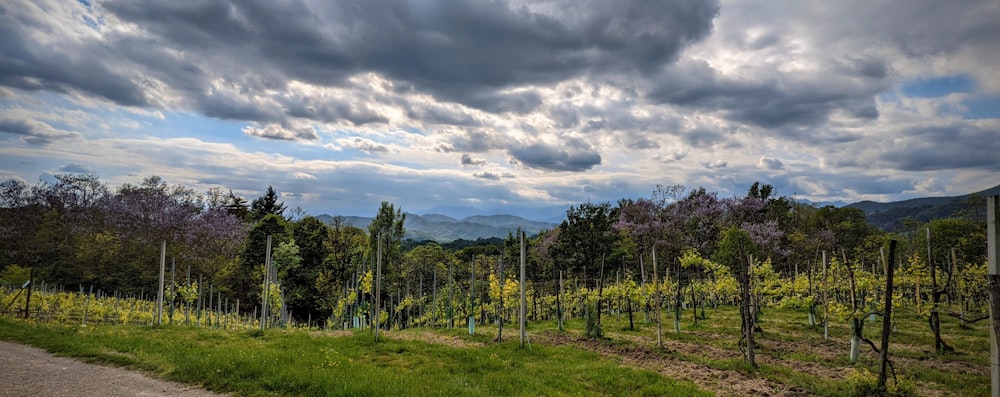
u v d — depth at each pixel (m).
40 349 16.09
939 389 12.95
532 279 44.25
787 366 15.89
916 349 18.22
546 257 48.09
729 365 15.63
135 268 52.09
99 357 14.68
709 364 16.09
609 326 27.41
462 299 38.34
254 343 18.08
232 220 63.59
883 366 12.05
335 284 47.88
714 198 53.41
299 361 13.46
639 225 50.66
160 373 12.95
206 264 52.62
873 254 42.22
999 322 8.16
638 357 17.69
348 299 30.73
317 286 47.53
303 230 53.28
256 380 11.89
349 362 14.09
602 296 25.11
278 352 15.01
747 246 28.75
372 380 11.70
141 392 11.03
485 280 48.72
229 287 52.44
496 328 27.19
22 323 22.19
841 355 17.45
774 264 44.28
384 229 43.16
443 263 57.97
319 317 51.03
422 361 15.57
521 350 18.22
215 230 58.94
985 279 25.62
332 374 12.06
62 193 60.06
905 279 21.67
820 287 25.25
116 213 59.00
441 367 14.55
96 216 59.25
